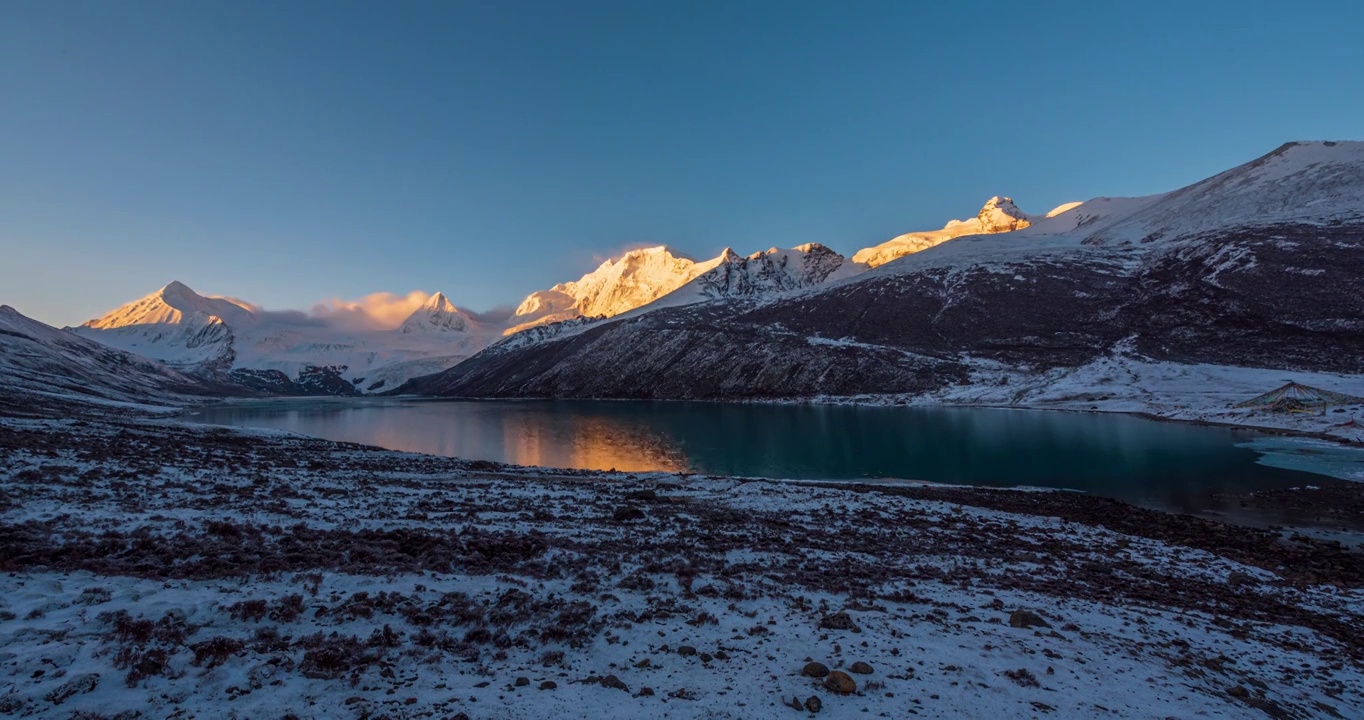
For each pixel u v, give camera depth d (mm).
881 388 126625
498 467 47250
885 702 9445
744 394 145125
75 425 44031
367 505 24297
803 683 10023
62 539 14016
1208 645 14703
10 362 129250
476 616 11875
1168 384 91375
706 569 17734
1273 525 30875
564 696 8953
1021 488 41969
